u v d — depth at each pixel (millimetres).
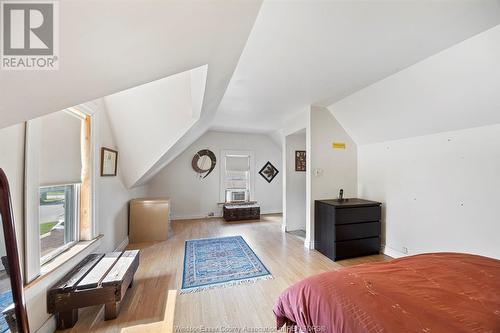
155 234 3432
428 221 2422
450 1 1176
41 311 1341
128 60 779
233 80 2305
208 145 5371
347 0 1171
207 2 691
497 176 1867
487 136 1927
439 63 1785
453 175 2186
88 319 1575
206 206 5348
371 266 1254
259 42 1596
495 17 1305
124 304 1767
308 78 2248
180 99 2355
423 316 800
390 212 2887
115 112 2445
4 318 710
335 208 2695
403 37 1525
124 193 3148
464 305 869
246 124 4547
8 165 1129
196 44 969
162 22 660
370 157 3217
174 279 2193
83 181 2035
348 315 851
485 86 1672
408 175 2656
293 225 4141
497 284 1016
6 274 687
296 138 4266
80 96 850
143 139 2684
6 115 680
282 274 2324
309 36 1521
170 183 5086
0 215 615
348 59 1848
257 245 3264
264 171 5824
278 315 1212
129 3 506
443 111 2078
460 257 1334
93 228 2078
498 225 1859
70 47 535
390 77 2184
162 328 732
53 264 1521
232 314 1675
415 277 1091
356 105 2832
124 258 1976
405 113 2398
